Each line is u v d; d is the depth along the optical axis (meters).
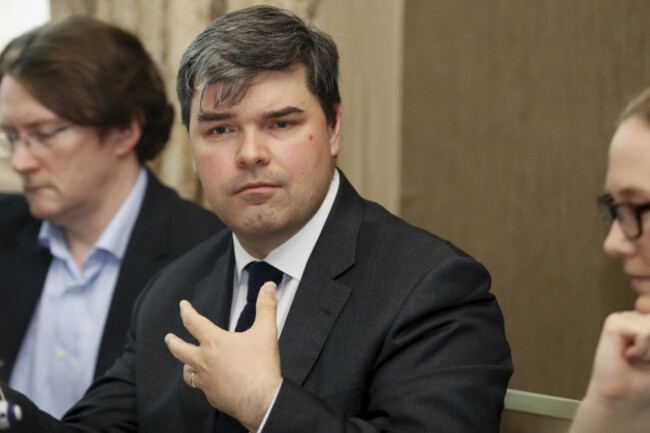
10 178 6.01
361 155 5.17
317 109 3.23
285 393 2.77
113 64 4.66
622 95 4.71
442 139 4.87
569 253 4.81
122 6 6.02
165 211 4.89
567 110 4.77
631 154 2.53
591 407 2.53
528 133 4.81
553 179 4.80
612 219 2.66
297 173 3.18
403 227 3.41
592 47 4.74
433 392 2.91
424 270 3.14
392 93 5.01
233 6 5.79
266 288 2.97
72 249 4.88
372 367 3.07
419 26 4.85
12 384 4.77
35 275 4.88
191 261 3.87
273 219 3.19
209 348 2.83
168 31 5.93
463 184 4.87
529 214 4.82
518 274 4.84
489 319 3.13
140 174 4.95
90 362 4.68
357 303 3.18
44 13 6.98
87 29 4.68
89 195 4.68
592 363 4.77
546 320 4.82
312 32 3.27
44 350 4.78
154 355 3.59
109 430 3.60
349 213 3.43
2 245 5.04
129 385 3.72
